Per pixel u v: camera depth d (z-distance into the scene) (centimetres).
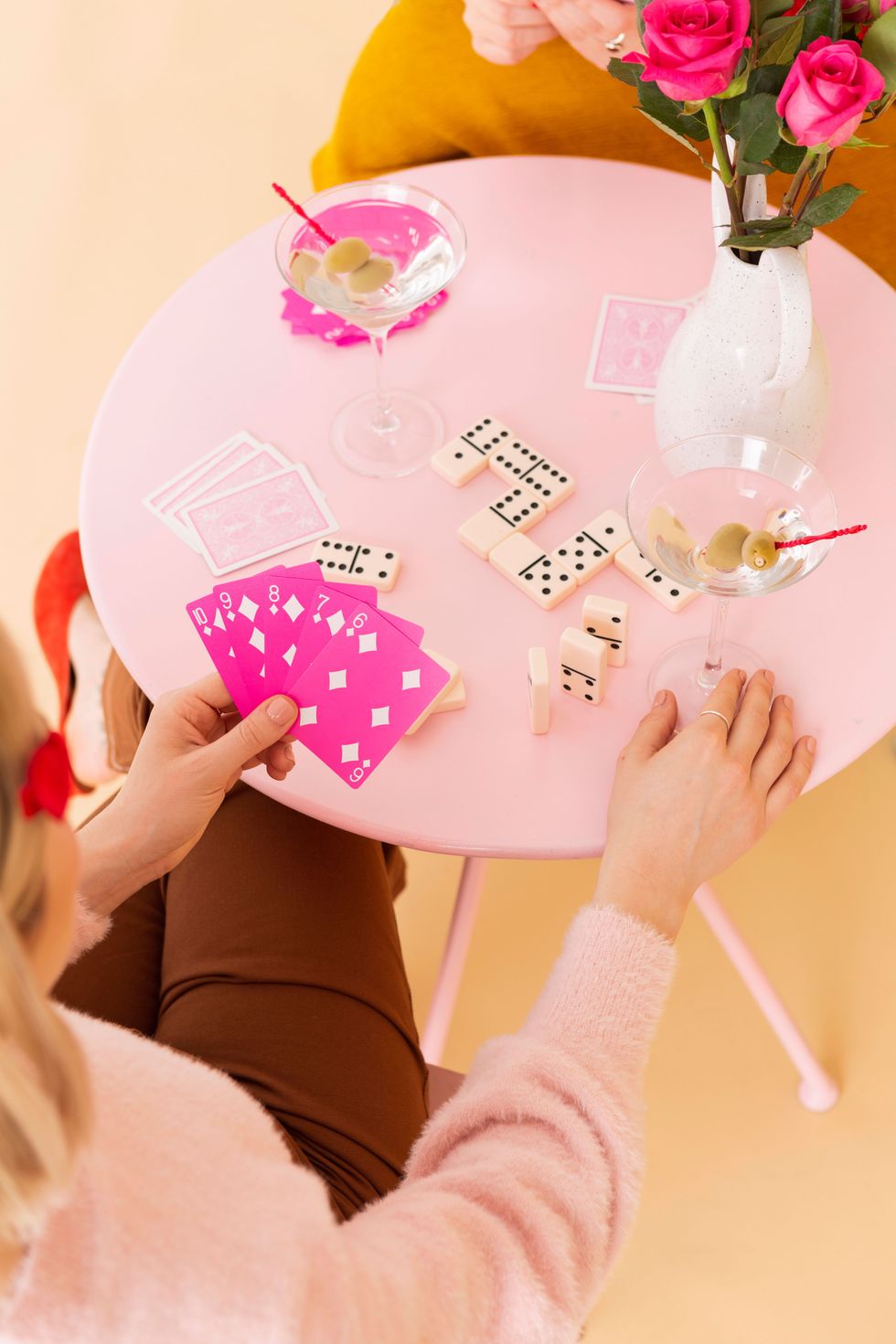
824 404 109
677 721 105
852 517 116
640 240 138
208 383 131
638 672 109
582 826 101
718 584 97
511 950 179
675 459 106
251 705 98
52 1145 50
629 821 97
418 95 165
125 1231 57
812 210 95
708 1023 171
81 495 124
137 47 289
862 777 188
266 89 279
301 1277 60
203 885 113
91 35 293
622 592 114
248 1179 64
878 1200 157
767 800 100
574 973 90
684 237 138
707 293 106
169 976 110
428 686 93
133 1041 67
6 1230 53
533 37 145
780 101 87
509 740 106
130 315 247
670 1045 171
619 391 126
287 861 113
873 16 92
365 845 118
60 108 281
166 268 253
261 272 140
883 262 177
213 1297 58
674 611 112
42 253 258
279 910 110
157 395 131
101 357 242
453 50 159
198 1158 63
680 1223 158
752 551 93
